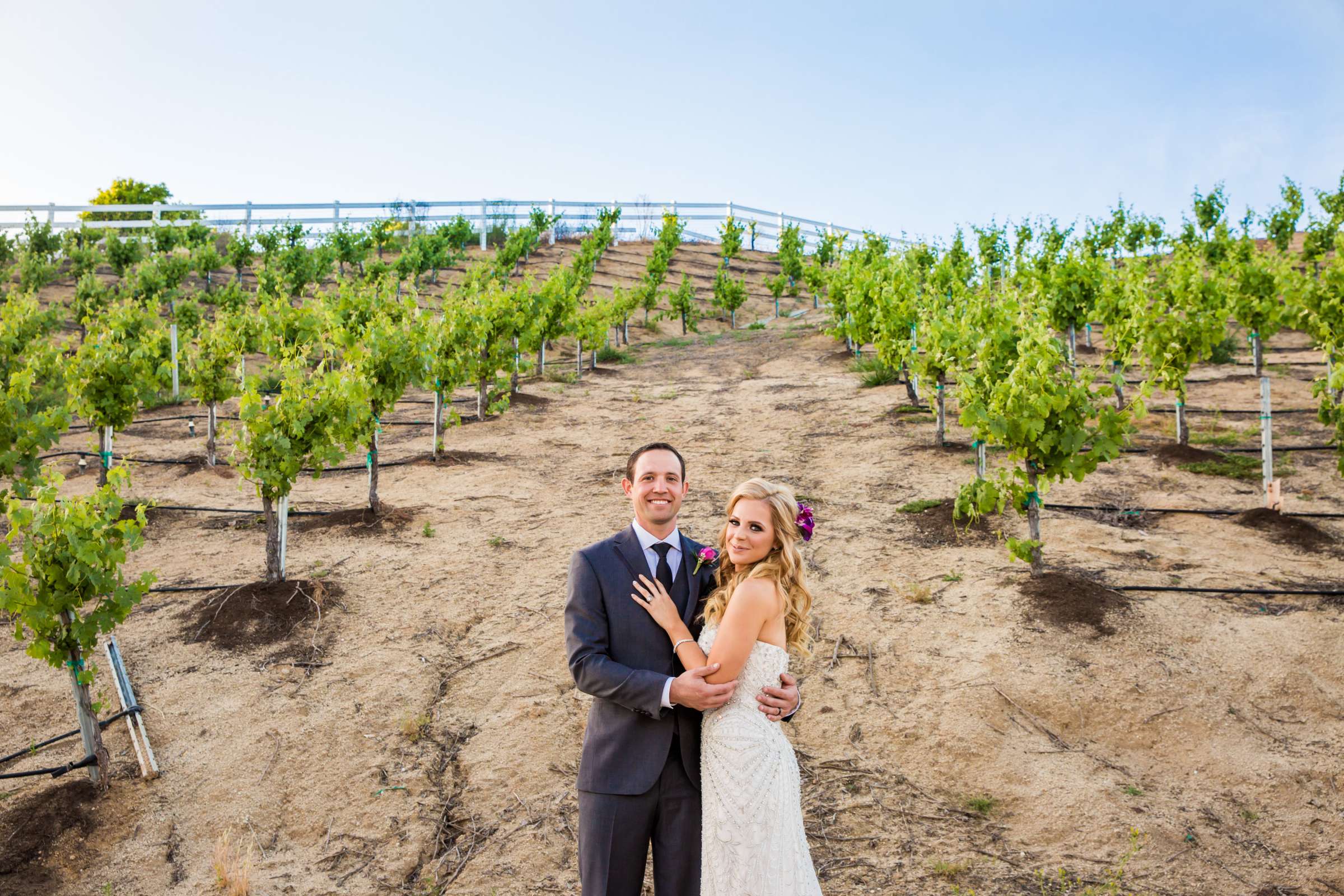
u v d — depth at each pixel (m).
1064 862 4.12
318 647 6.41
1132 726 5.16
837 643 6.20
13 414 8.73
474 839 4.45
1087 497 9.05
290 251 28.14
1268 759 4.88
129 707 5.48
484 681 5.92
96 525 4.90
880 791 4.71
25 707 5.79
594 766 2.88
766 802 2.77
